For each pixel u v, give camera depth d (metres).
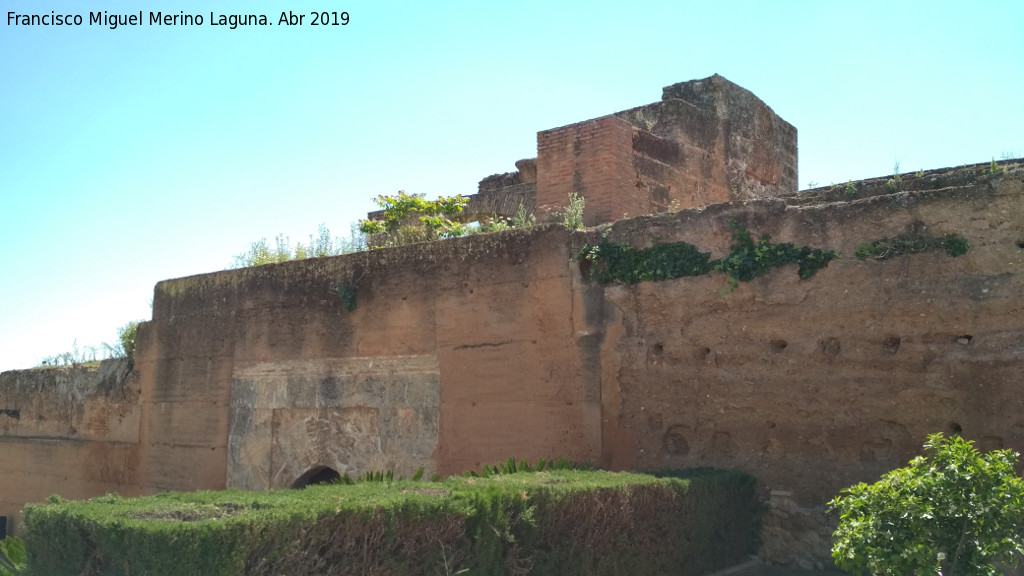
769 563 10.10
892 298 9.68
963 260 9.37
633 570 8.45
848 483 9.76
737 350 10.54
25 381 19.73
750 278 10.48
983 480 6.78
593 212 13.79
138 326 16.86
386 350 13.23
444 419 12.52
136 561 5.90
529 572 7.46
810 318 10.12
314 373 13.98
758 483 10.33
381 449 13.11
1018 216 9.15
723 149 16.83
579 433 11.34
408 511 6.70
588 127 14.06
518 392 11.90
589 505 8.02
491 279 12.33
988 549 6.68
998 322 9.13
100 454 17.33
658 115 15.92
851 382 9.83
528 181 19.31
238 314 15.10
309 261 14.29
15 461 19.42
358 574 6.46
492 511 7.22
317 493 7.25
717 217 10.84
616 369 11.26
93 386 17.86
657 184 14.77
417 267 13.07
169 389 16.02
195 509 6.69
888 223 9.80
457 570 6.97
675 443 10.97
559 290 11.70
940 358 9.38
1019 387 8.94
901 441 9.55
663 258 11.11
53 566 6.58
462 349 12.47
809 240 10.23
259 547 5.98
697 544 9.30
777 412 10.24
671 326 10.98
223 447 14.93
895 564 6.64
